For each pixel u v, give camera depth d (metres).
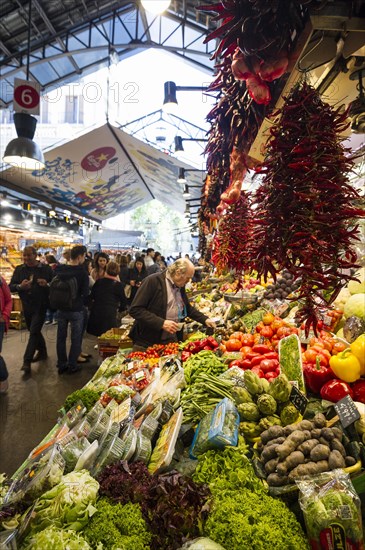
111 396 2.15
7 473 3.05
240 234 3.03
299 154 1.35
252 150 2.42
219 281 6.87
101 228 21.97
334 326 2.64
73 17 8.66
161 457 1.58
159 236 39.56
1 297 4.65
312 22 1.25
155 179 14.20
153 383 2.26
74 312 5.48
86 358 6.21
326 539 1.19
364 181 2.75
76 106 10.65
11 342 7.69
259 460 1.55
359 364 1.84
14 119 5.20
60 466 1.49
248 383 1.87
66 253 6.21
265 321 3.12
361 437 1.55
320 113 1.36
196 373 2.35
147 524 1.28
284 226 1.37
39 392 4.79
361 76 1.64
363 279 2.61
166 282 3.49
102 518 1.27
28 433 3.71
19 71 9.53
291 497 1.37
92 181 13.02
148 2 2.84
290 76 1.56
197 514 1.29
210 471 1.49
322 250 1.31
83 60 10.20
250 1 1.27
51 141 10.55
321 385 1.95
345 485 1.27
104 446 1.62
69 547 1.14
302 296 1.37
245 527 1.21
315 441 1.45
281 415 1.72
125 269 8.86
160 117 9.31
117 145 10.57
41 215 14.23
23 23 8.27
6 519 1.33
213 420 1.76
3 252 12.16
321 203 1.30
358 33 1.34
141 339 3.59
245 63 1.46
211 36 1.42
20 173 10.91
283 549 1.16
